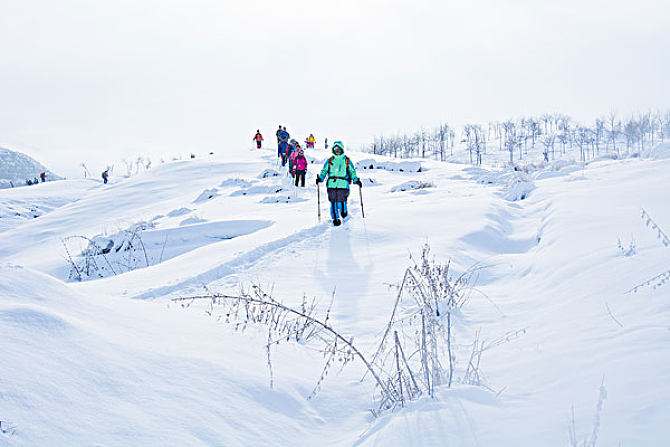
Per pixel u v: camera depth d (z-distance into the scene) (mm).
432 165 28781
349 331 5285
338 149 11180
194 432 2812
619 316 3955
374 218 11125
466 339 4625
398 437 2701
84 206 28953
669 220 6566
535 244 8906
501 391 3137
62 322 3432
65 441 2418
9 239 25062
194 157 39125
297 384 3770
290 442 3076
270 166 31672
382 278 7113
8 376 2697
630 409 2377
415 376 3775
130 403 2898
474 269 7184
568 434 2326
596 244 6324
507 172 21859
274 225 12648
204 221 16250
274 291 6973
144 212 24703
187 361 3605
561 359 3391
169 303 6547
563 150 114812
